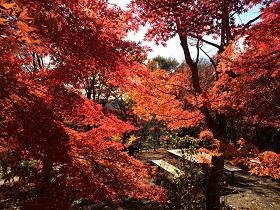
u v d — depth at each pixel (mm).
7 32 3023
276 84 5453
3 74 3646
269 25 4949
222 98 6500
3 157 4309
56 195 4207
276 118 5969
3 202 5027
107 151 5480
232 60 5684
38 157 3756
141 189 6000
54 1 3129
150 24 5492
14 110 3781
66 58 3752
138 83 5000
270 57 5098
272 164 6527
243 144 6996
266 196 13102
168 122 8617
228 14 5074
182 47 9070
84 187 4633
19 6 2566
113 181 5430
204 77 15969
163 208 10258
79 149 5090
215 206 9359
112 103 21328
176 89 7441
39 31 2980
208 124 8914
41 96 4465
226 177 15398
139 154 23547
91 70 3996
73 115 5215
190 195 10094
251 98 5609
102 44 3492
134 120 21297
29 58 4863
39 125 3727
